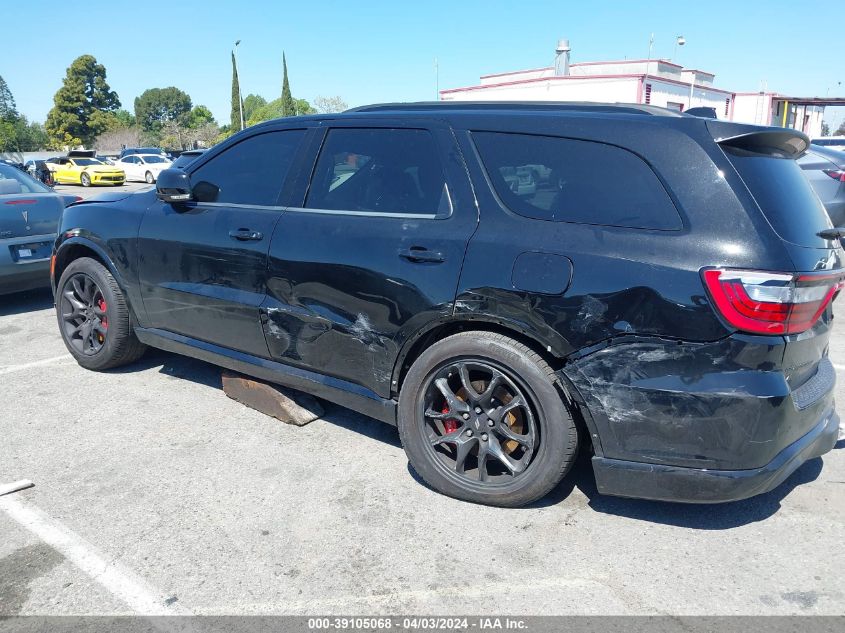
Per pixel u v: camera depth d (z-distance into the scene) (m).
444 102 3.40
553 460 2.77
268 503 3.01
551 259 2.67
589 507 2.98
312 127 3.59
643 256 2.53
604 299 2.56
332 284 3.25
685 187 2.55
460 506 2.99
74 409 4.07
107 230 4.33
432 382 3.02
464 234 2.89
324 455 3.48
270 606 2.35
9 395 4.29
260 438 3.68
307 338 3.40
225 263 3.70
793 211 2.58
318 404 4.02
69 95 77.69
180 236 3.92
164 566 2.57
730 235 2.44
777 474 2.54
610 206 2.67
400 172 3.20
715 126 2.60
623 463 2.65
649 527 2.83
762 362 2.42
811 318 2.51
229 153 3.90
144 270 4.14
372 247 3.12
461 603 2.37
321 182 3.47
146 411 4.04
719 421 2.45
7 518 2.89
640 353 2.53
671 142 2.62
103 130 79.44
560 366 2.74
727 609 2.33
